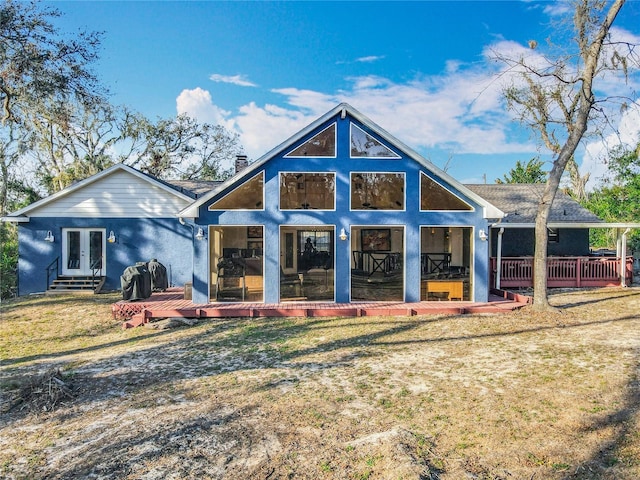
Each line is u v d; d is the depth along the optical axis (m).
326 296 14.61
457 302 13.57
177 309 12.48
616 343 8.86
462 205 13.57
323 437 5.25
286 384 7.18
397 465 4.38
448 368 7.70
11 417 6.40
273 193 13.42
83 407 6.62
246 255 16.94
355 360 8.41
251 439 5.26
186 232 18.27
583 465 4.37
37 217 17.81
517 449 4.76
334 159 13.48
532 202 20.02
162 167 39.25
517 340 9.44
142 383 7.55
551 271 17.06
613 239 27.73
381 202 13.57
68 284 17.39
